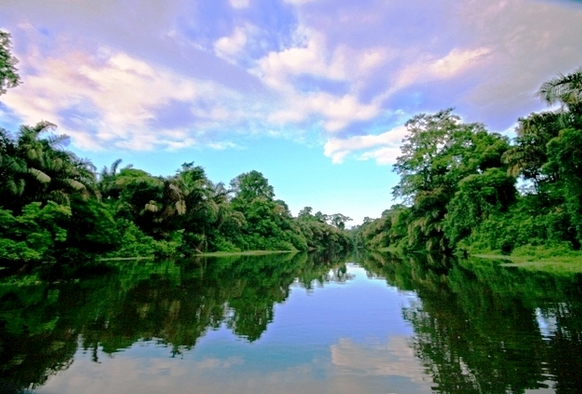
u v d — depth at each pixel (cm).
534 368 441
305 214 10769
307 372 450
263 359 498
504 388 389
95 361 490
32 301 905
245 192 6919
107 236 2583
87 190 2489
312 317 758
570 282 1128
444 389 391
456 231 3027
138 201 3438
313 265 2520
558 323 641
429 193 3516
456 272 1611
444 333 610
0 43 1641
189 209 3819
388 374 439
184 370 458
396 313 788
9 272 1617
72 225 2428
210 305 884
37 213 1977
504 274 1429
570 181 1831
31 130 2186
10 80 1717
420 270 1834
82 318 732
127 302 907
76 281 1311
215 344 567
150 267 2011
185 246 3669
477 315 727
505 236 2478
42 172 2086
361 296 1036
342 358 501
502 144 2905
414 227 3756
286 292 1127
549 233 2117
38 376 437
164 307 852
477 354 499
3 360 493
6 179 1931
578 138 1750
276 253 5141
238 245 5109
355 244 11688
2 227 1858
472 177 2772
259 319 741
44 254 2144
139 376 438
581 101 1808
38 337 599
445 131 3662
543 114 2202
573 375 418
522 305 805
